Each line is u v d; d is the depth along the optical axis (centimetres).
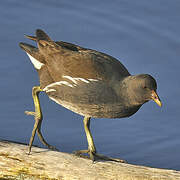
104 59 1041
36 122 1079
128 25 1650
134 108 1032
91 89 1013
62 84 1043
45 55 1077
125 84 1013
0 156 991
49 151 1025
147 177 973
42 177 973
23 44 1128
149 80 998
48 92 1080
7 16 1639
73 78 1027
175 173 990
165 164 1259
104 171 983
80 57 1036
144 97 1009
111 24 1652
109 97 1009
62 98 1059
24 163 984
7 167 982
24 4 1694
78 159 1011
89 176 970
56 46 1077
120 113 1030
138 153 1288
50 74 1070
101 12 1698
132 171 987
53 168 978
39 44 1097
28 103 1372
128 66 1524
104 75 1015
